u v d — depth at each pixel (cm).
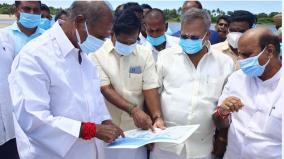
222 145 238
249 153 202
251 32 196
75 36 176
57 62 176
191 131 199
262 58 192
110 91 228
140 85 234
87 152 190
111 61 231
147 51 238
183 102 224
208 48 228
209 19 225
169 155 230
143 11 343
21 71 170
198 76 225
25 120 171
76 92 180
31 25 288
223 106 203
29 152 182
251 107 202
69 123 173
